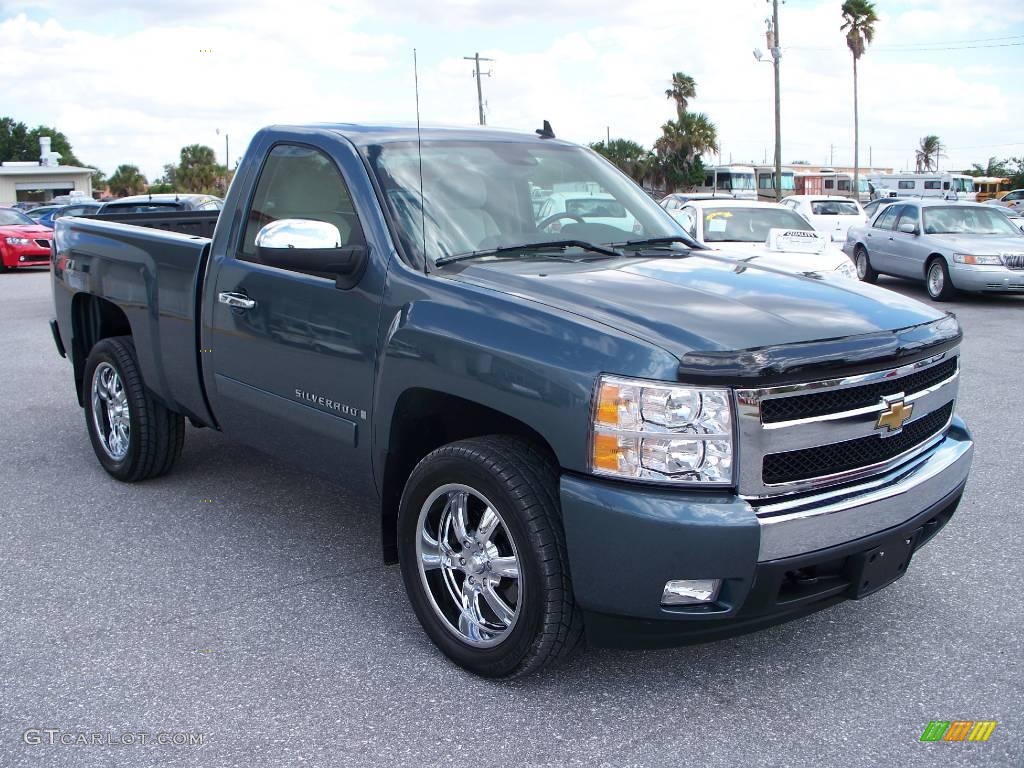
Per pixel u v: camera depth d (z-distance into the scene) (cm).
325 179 404
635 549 288
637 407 286
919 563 436
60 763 287
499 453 320
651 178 6444
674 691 329
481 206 398
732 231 1169
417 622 382
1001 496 525
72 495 531
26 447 629
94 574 426
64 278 575
